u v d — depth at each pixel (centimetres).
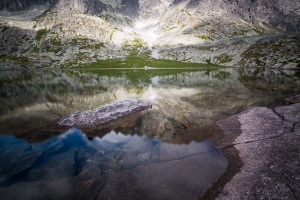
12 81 6262
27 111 2512
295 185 977
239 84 4816
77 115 2114
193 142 1542
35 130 1823
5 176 1097
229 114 2262
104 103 2973
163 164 1228
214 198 929
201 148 1438
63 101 3127
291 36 18375
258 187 982
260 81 5366
